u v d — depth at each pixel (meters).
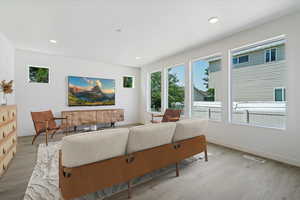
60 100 4.75
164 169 2.30
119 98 5.98
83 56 4.76
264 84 2.92
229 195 1.68
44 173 2.16
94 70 5.36
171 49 4.10
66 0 2.00
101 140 1.40
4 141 2.23
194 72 4.27
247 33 2.96
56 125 4.23
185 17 2.47
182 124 2.12
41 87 4.45
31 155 2.82
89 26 2.75
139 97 6.48
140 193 1.72
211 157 2.76
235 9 2.25
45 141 3.70
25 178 2.03
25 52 4.18
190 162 2.55
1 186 1.84
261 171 2.22
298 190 1.77
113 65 5.81
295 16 2.36
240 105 3.29
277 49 2.74
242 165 2.43
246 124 3.08
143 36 3.21
